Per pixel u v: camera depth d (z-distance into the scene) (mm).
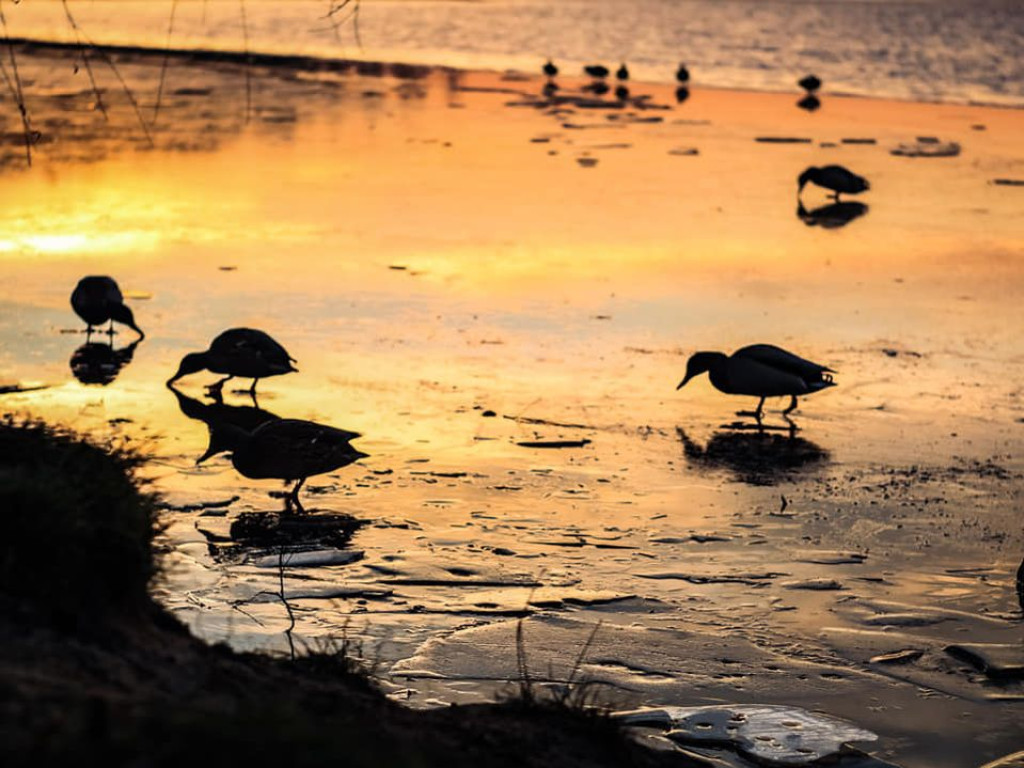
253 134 37719
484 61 56281
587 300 22406
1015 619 11523
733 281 23891
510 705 7426
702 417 17219
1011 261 25781
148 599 6766
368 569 12148
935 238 27562
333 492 14172
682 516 13891
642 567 12477
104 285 19594
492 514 13734
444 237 26297
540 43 63094
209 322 20469
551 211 28875
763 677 10227
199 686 6035
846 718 9586
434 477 14742
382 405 17188
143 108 41219
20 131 36625
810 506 14250
